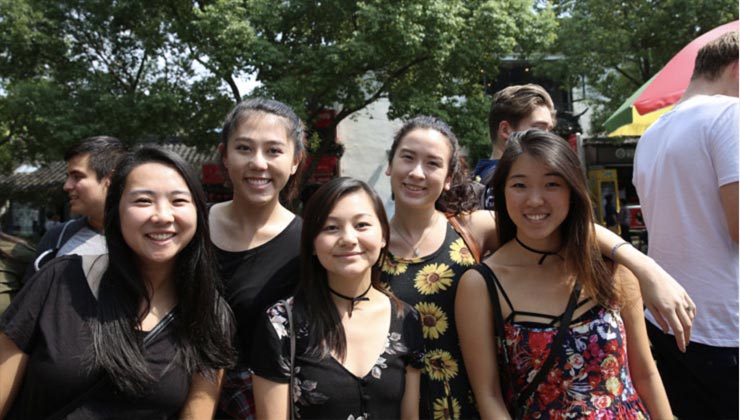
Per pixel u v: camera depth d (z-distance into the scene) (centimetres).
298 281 208
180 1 995
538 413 178
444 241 218
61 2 982
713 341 208
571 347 178
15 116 1117
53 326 162
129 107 920
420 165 212
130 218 168
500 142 296
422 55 977
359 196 188
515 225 204
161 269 183
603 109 1315
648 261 183
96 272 176
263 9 911
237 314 207
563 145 186
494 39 967
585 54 1134
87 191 260
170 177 174
